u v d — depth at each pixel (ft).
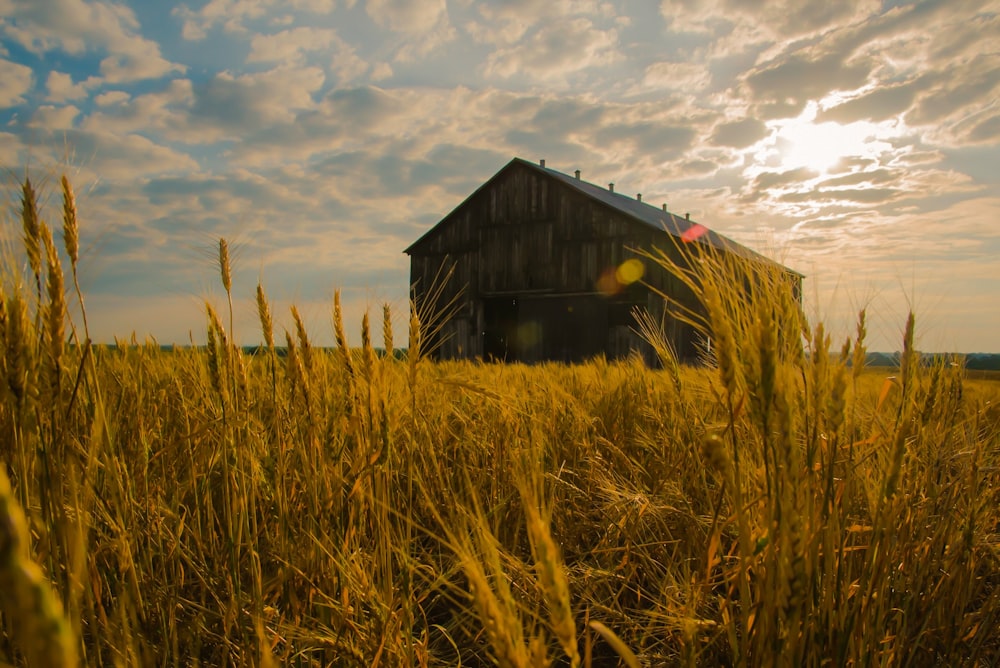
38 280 4.55
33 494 4.67
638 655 5.77
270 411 8.77
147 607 5.70
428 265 83.35
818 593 4.70
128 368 10.04
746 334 4.25
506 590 3.17
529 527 2.93
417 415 8.39
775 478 4.23
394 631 5.39
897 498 5.27
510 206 77.41
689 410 7.98
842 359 4.65
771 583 4.23
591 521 8.52
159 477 7.80
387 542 5.55
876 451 6.04
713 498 7.37
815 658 4.56
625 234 69.10
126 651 4.36
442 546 7.47
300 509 6.99
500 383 11.35
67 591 4.09
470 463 9.52
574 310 75.92
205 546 7.00
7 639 3.83
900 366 5.38
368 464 6.20
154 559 6.79
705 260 4.66
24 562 1.23
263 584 6.24
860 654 4.78
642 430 11.23
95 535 5.80
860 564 5.93
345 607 5.56
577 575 6.62
